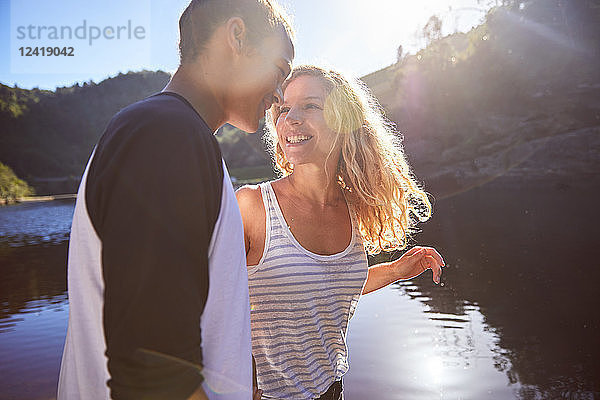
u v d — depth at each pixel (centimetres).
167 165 54
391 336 418
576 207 1608
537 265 744
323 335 118
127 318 49
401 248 152
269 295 112
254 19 72
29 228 1978
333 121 119
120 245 51
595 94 3631
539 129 3562
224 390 67
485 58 4378
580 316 473
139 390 49
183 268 53
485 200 2131
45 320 547
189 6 73
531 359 356
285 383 112
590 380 315
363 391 303
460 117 4178
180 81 72
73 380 68
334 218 121
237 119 77
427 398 288
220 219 64
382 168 134
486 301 542
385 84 5628
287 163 141
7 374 376
